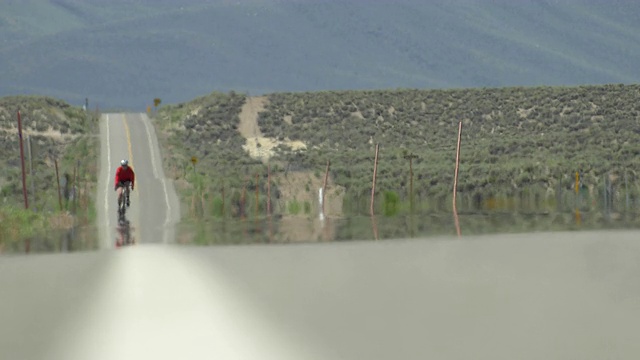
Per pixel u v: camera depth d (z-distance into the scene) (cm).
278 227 6075
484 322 2150
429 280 2830
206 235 5297
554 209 8650
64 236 5400
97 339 2002
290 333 2041
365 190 13375
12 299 2570
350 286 2714
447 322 2158
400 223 6256
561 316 2223
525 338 1989
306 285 2745
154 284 2767
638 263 3191
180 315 2253
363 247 3975
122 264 3381
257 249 3969
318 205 10406
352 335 2009
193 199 10344
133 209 9169
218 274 3019
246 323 2134
